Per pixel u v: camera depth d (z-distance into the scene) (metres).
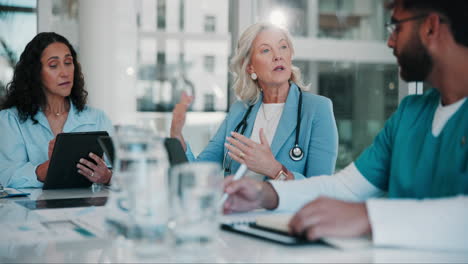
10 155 2.25
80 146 1.91
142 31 5.40
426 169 1.07
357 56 7.61
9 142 2.26
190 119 5.29
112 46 3.97
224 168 2.18
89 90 3.94
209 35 5.47
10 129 2.28
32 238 0.97
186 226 0.77
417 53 1.05
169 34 5.43
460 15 0.99
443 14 1.00
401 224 0.83
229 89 5.01
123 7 4.05
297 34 7.44
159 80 5.39
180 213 0.77
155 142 0.82
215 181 0.77
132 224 0.80
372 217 0.85
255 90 2.28
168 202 0.80
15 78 2.37
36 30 4.11
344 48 7.50
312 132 2.04
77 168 1.94
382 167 1.25
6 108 2.39
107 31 3.95
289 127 2.06
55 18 4.13
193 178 0.75
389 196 1.16
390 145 1.24
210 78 5.44
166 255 0.80
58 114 2.43
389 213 0.85
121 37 4.03
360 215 0.87
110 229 0.90
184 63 5.46
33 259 0.81
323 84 7.56
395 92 4.35
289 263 0.75
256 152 1.77
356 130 8.04
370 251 0.82
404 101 1.24
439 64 1.03
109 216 0.90
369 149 1.28
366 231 0.87
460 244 0.82
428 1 1.02
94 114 2.52
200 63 5.48
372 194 1.25
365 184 1.24
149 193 0.79
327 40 7.45
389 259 0.77
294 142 2.04
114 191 0.89
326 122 2.02
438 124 1.08
